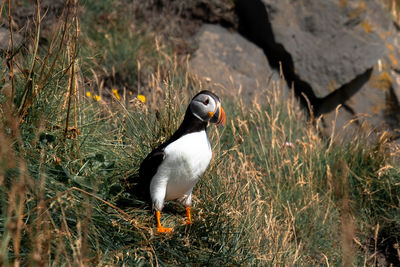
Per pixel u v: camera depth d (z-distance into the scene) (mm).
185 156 6742
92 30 12602
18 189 4902
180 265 6559
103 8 13336
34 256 4633
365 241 9055
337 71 13375
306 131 11172
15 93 6891
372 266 8531
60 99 7363
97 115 9203
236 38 14492
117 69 12109
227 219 7301
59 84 7578
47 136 6965
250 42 14469
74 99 7113
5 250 4840
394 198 9781
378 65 13461
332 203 9336
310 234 8680
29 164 6238
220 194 7484
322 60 13461
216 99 6855
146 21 14180
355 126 13398
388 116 13422
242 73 13578
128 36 13023
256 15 14211
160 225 6992
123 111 9078
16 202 5547
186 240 6863
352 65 13328
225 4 14727
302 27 13773
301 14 13812
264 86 13398
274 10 13719
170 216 7578
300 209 9000
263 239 7555
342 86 13562
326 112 13562
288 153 10398
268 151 10242
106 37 12422
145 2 14242
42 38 10195
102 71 11711
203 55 13727
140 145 8219
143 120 8812
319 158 10273
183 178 6938
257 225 7742
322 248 8664
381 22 13969
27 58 7816
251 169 9117
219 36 14352
